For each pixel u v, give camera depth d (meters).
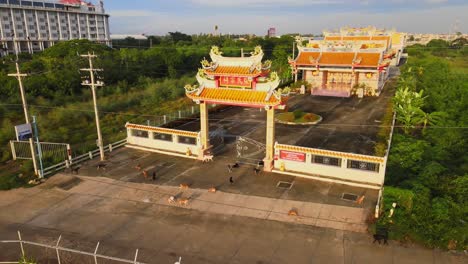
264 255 18.73
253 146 36.25
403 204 21.27
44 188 27.30
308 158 28.34
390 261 17.98
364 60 60.59
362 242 19.66
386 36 73.12
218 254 18.89
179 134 33.81
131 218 22.80
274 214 22.88
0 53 104.00
